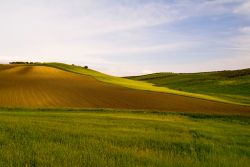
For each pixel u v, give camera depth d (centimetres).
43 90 6988
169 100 6569
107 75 12681
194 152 1320
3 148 1080
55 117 2745
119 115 3766
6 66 10894
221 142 1794
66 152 1076
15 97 6072
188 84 15150
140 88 8306
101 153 1116
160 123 2636
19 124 1725
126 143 1396
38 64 12312
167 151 1312
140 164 1004
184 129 2261
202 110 5462
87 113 3956
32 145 1162
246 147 1684
